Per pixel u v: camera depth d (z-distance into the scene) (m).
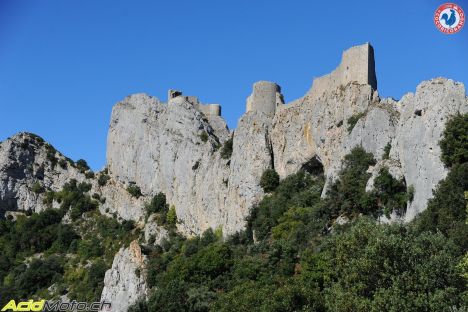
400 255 54.53
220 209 107.75
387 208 75.31
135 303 91.12
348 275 56.00
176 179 122.56
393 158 79.06
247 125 108.06
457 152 68.56
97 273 119.44
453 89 73.94
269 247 88.19
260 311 65.44
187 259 97.00
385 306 51.81
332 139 94.06
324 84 100.44
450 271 53.34
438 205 65.00
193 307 81.00
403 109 81.50
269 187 100.75
